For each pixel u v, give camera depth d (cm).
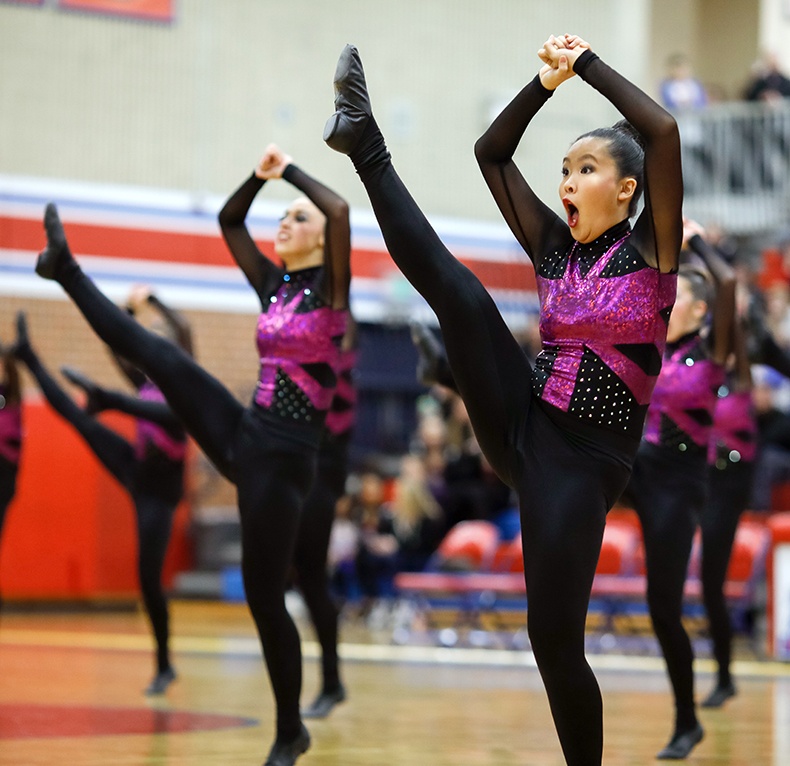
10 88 2800
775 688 1512
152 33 2925
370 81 3152
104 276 2856
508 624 2302
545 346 708
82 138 2856
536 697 1385
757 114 2938
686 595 2014
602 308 681
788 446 2281
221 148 2989
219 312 2959
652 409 1070
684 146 2994
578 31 3362
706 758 1002
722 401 1354
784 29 3653
